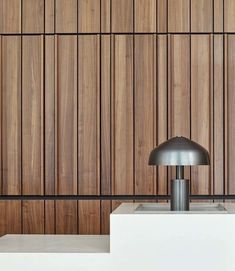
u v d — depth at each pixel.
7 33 6.57
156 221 4.00
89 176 6.51
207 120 6.45
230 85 6.42
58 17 6.54
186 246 3.99
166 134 6.46
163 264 4.00
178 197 4.48
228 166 6.41
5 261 4.08
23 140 6.55
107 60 6.51
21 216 6.56
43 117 6.54
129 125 6.48
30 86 6.54
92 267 4.04
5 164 6.56
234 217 3.97
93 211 6.52
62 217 6.54
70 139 6.52
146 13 6.48
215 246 3.98
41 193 6.53
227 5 6.45
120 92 6.50
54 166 6.53
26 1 6.56
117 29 6.51
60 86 6.54
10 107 6.56
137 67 6.48
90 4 6.52
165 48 6.48
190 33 6.48
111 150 6.50
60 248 4.27
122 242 4.01
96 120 6.50
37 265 4.07
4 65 6.57
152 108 6.46
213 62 6.44
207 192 6.44
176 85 6.47
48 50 6.55
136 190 6.48
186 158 4.21
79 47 6.53
